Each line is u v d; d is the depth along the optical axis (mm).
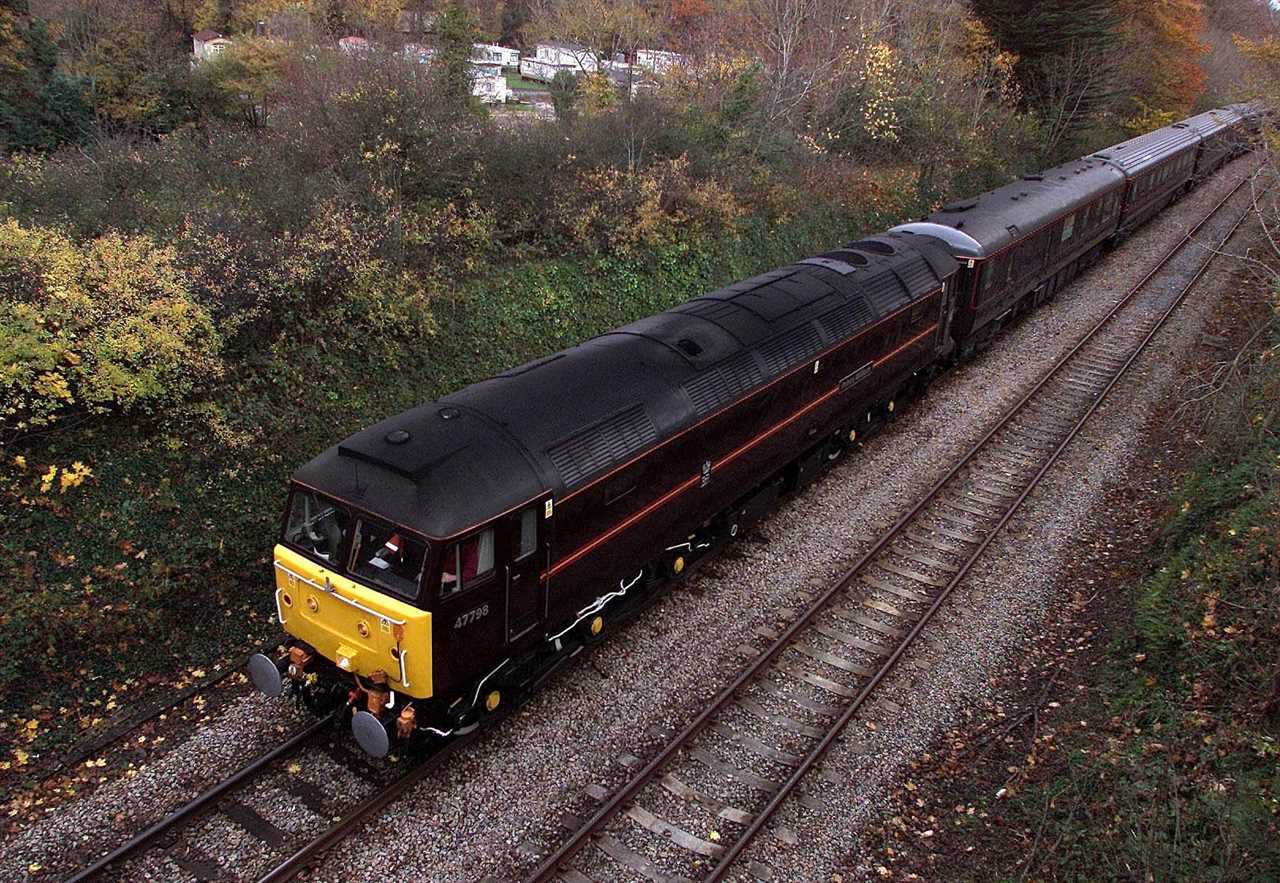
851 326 13359
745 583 11555
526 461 8312
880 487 14078
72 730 8562
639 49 33375
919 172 27844
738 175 21625
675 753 8688
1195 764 7660
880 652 10328
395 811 7891
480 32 35094
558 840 7703
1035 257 20172
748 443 11438
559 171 18125
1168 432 15352
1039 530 12852
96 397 9562
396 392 13297
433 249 15414
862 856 7652
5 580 8859
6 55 19547
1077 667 9812
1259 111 20750
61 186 13227
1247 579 9383
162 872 7230
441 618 7438
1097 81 32719
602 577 9484
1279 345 13781
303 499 8156
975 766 8625
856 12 28094
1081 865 7070
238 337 11812
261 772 8250
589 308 16969
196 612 9953
